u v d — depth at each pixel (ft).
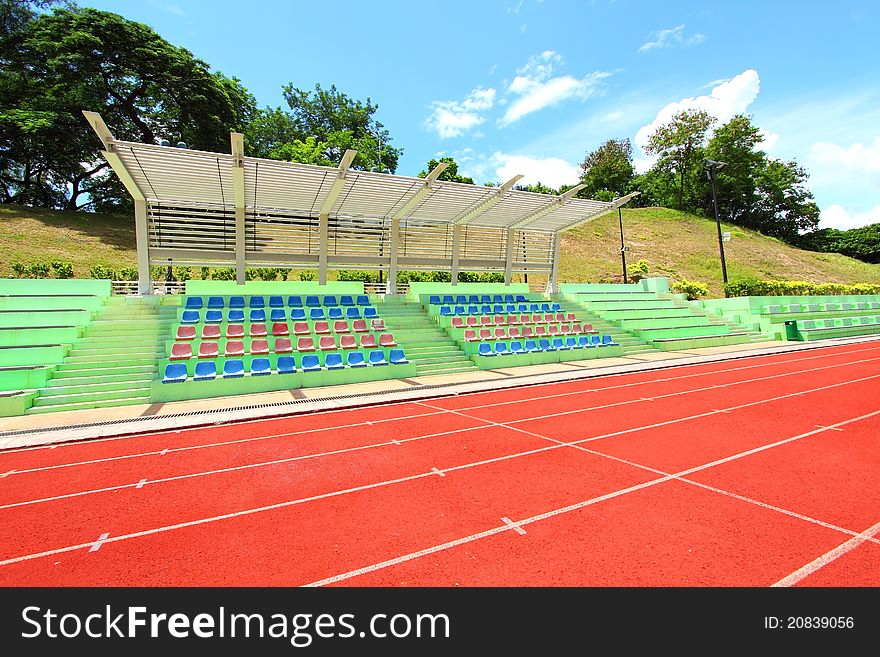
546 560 13.07
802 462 21.03
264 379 40.88
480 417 30.91
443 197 61.77
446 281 91.76
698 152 210.38
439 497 17.71
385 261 68.54
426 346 55.16
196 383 38.34
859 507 16.17
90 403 35.53
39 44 106.83
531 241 81.30
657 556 13.15
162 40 120.67
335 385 43.65
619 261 139.74
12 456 23.86
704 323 80.23
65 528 15.70
